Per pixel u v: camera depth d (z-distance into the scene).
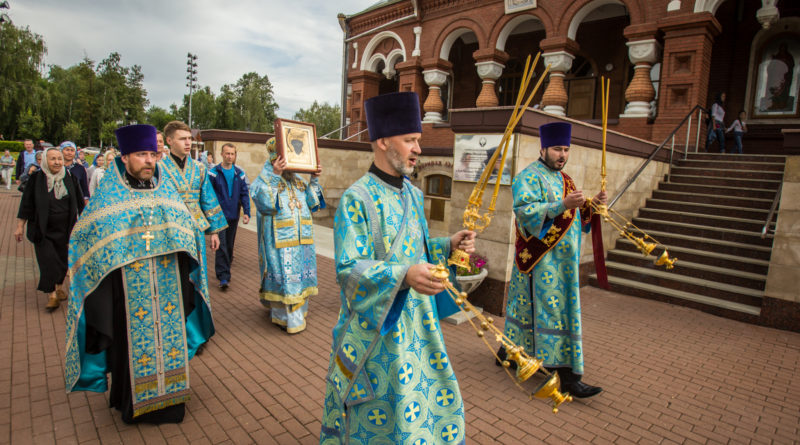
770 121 12.00
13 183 21.75
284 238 4.87
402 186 2.19
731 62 12.41
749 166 8.90
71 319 2.98
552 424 3.44
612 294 7.05
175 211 3.19
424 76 15.44
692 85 10.03
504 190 5.62
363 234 2.03
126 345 3.06
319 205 5.41
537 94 15.53
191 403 3.53
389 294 1.84
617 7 13.55
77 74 68.81
